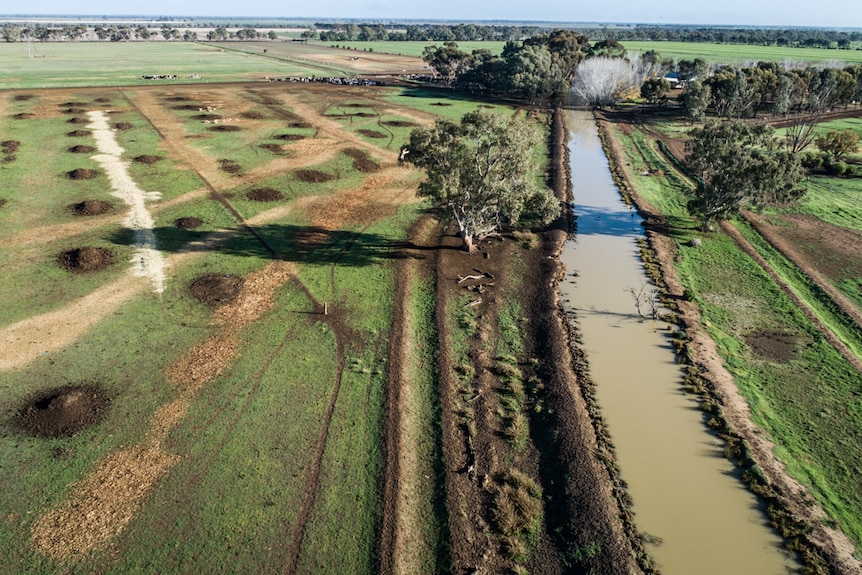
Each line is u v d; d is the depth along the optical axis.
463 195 37.66
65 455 21.89
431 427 24.59
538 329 32.03
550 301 34.78
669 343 31.09
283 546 18.81
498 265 39.41
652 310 33.66
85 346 28.31
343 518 19.91
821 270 39.56
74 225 41.94
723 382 27.64
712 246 43.53
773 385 27.61
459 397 26.44
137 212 44.97
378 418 24.53
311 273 36.66
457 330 31.58
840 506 21.02
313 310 32.44
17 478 20.81
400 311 32.66
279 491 20.77
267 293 34.03
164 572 17.80
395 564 18.42
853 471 22.53
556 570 18.70
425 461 22.88
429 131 35.66
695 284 37.53
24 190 48.19
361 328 30.95
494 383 27.53
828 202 52.88
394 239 42.47
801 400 26.52
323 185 53.44
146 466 21.56
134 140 65.69
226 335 29.81
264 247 40.12
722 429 24.67
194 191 50.22
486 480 21.94
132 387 25.67
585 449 23.25
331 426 23.94
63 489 20.45
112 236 40.44
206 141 66.75
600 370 28.78
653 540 19.72
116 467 21.45
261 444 22.83
